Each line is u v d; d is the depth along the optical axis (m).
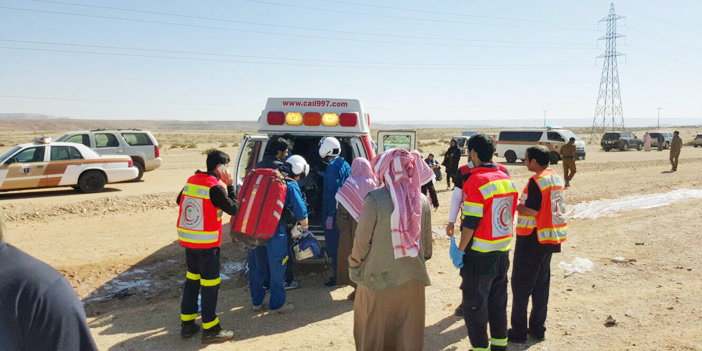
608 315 5.29
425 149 45.06
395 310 3.53
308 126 6.89
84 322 1.58
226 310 5.62
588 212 11.35
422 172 3.67
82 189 14.14
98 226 9.85
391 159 3.48
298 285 6.48
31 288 1.46
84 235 9.07
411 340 3.54
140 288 6.46
